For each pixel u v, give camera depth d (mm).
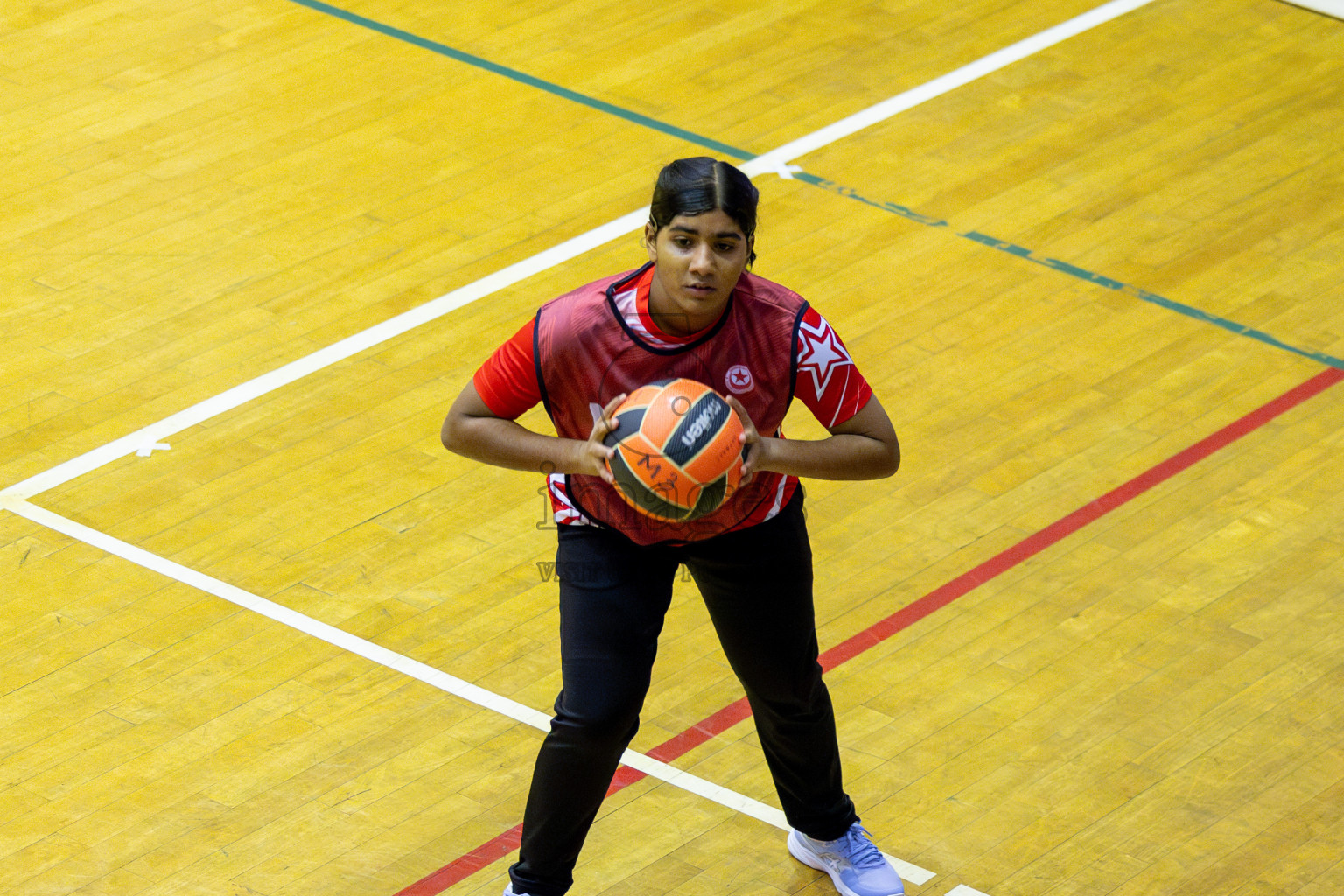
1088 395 22281
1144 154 28141
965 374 22688
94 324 23641
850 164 27906
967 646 18000
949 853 15367
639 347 12117
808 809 14508
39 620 18188
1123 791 16078
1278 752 16547
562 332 12188
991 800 15984
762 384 12320
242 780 16109
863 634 18188
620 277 12320
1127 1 33531
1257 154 28125
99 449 21156
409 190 27062
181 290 24422
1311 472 20750
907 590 18859
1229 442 21344
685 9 33281
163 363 22844
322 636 18078
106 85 30125
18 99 29578
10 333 23375
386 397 22219
